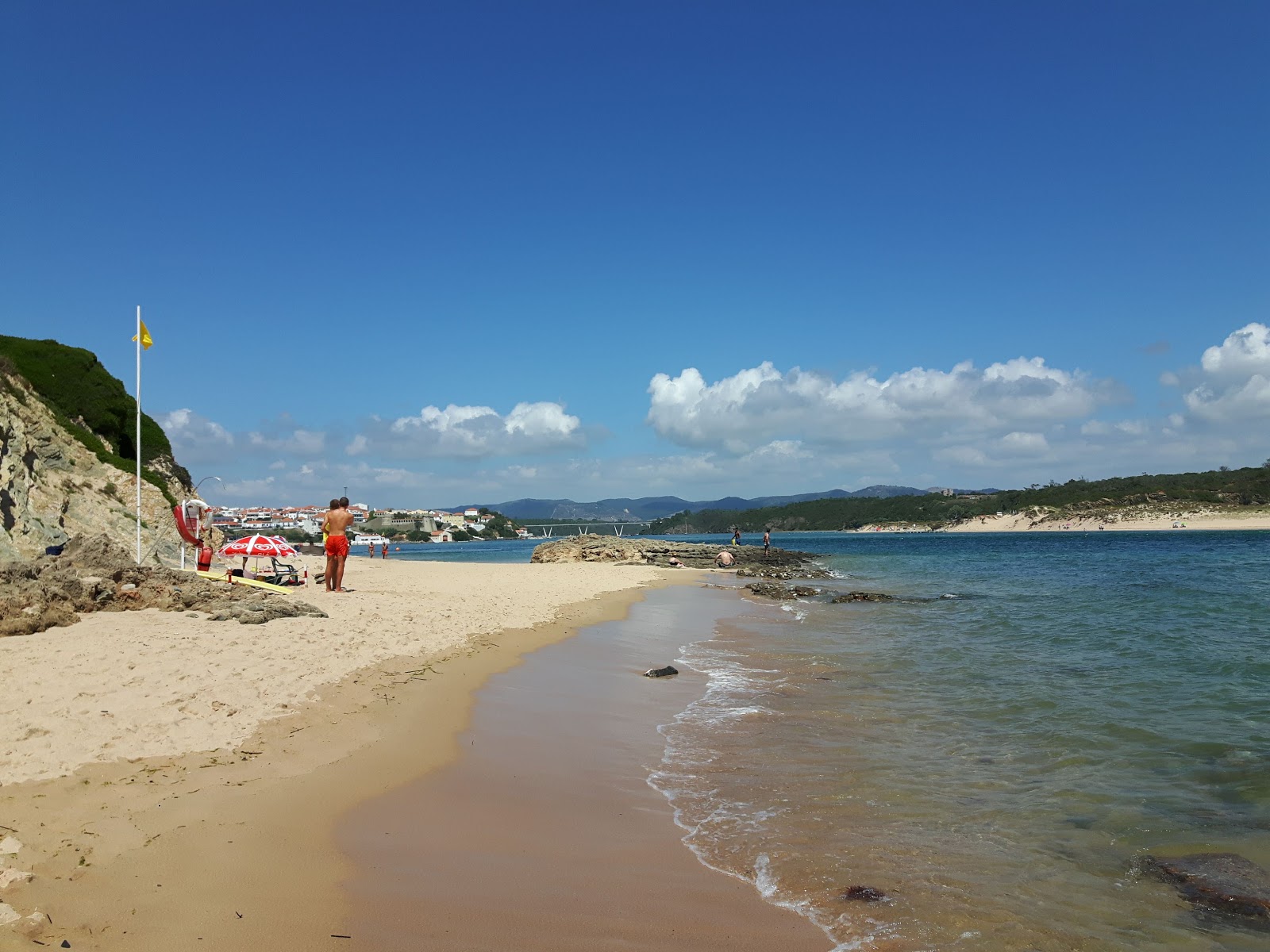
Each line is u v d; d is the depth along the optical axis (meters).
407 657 11.95
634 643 16.33
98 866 4.67
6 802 5.34
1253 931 4.79
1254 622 19.02
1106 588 29.80
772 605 25.31
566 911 4.84
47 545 18.94
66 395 32.50
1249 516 142.62
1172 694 11.38
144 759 6.47
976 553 68.38
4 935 3.73
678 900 5.07
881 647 16.14
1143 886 5.40
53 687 8.06
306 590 21.31
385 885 4.96
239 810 5.77
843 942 4.60
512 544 194.25
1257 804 6.98
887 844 6.09
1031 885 5.42
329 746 7.48
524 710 9.88
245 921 4.32
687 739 9.06
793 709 10.54
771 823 6.47
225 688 8.67
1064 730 9.45
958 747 8.75
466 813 6.35
